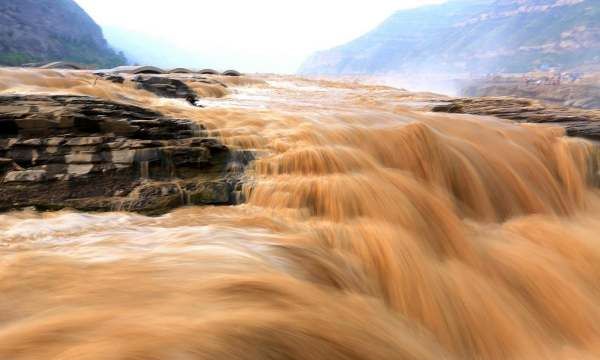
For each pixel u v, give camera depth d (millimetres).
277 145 8375
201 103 13453
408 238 6324
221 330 3303
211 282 4078
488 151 10008
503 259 7027
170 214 6465
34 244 5012
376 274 5730
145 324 3305
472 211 8781
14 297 3715
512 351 5508
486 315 5770
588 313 6457
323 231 6148
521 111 14359
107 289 3877
